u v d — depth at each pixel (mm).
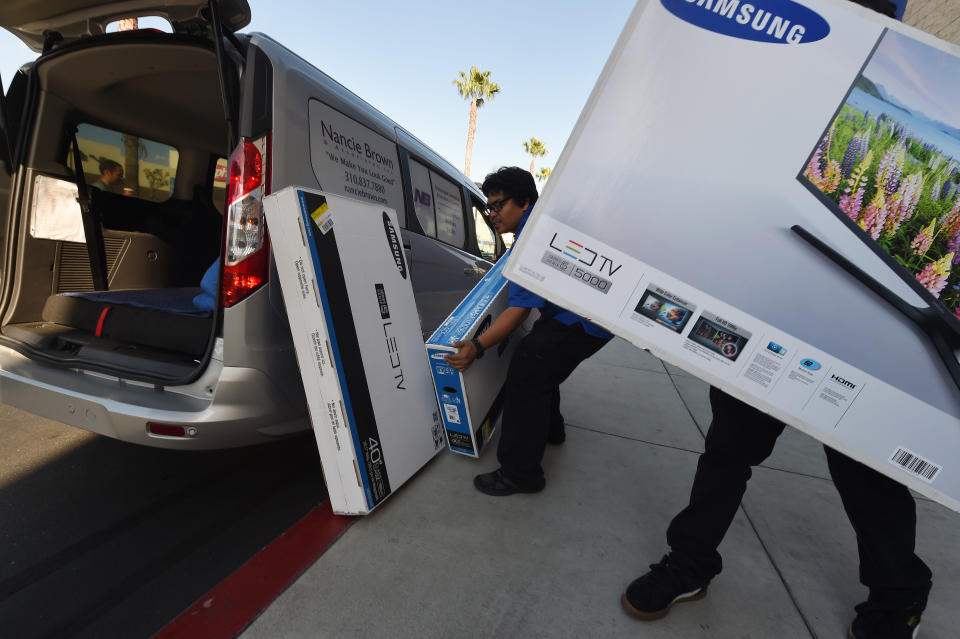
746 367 1038
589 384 3871
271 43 1804
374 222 1986
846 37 927
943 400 961
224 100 1609
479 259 3818
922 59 901
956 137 898
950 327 923
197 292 2793
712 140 1005
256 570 1481
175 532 1748
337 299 1684
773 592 1532
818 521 1987
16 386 1794
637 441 2713
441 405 2150
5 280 2170
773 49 960
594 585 1491
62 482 2031
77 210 2490
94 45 1976
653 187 1039
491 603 1390
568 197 1083
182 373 1705
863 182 943
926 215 922
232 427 1612
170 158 3061
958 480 968
